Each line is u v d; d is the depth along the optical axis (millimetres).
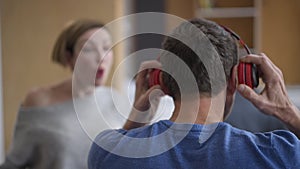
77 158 1755
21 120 1845
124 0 4000
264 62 1089
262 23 4770
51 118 1796
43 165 1789
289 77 4770
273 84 1094
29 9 3656
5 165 1841
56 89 1858
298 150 964
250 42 5047
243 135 986
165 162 981
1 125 3629
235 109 1597
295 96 4023
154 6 4637
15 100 3707
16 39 3682
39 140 1781
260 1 4754
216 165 956
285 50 4762
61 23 3672
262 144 970
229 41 1034
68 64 1897
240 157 955
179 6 5016
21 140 1819
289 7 4715
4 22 3662
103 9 3697
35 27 3672
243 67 1070
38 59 3691
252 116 1586
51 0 3664
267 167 947
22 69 3691
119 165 1021
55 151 1757
